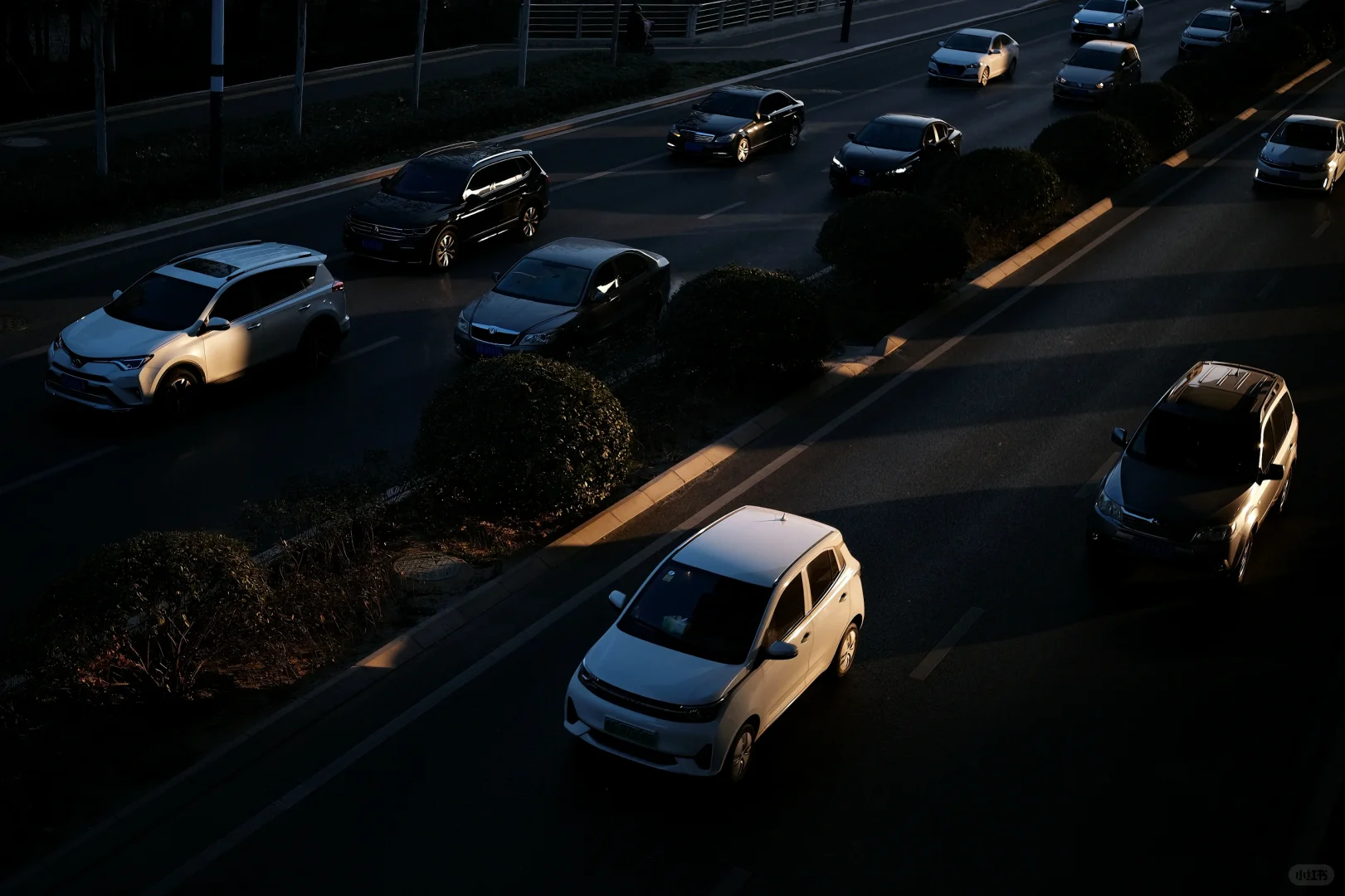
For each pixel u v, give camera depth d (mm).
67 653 8758
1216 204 27828
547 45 42344
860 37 47062
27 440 14398
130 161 25078
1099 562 12758
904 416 16406
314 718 9758
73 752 9078
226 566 9664
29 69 31734
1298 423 15250
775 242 23672
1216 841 8680
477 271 21672
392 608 11281
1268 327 20188
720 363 16234
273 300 16234
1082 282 22344
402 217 20984
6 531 12336
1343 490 14523
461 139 30078
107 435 14672
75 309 18438
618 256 18344
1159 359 18688
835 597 10281
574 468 12500
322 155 26562
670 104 35750
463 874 8141
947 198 23172
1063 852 8539
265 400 15961
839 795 9086
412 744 9516
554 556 12414
